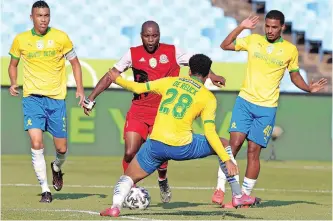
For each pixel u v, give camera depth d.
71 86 62.81
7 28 73.88
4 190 39.91
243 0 79.69
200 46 75.81
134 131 32.66
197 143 26.47
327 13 79.19
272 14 33.12
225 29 77.31
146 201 30.62
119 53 74.06
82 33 74.88
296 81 34.03
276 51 33.34
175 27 76.75
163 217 26.89
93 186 43.31
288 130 65.19
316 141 65.50
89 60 64.50
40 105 34.94
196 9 78.25
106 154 63.56
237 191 27.11
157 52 32.56
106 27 75.56
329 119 65.44
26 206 31.97
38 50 34.31
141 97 32.72
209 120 26.03
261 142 33.88
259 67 33.53
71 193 39.12
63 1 76.38
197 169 55.56
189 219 26.34
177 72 32.94
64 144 36.03
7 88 63.00
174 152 26.36
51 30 34.72
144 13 77.31
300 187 45.50
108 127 63.47
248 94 33.69
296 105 65.12
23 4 75.75
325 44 77.19
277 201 36.97
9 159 59.56
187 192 40.94
